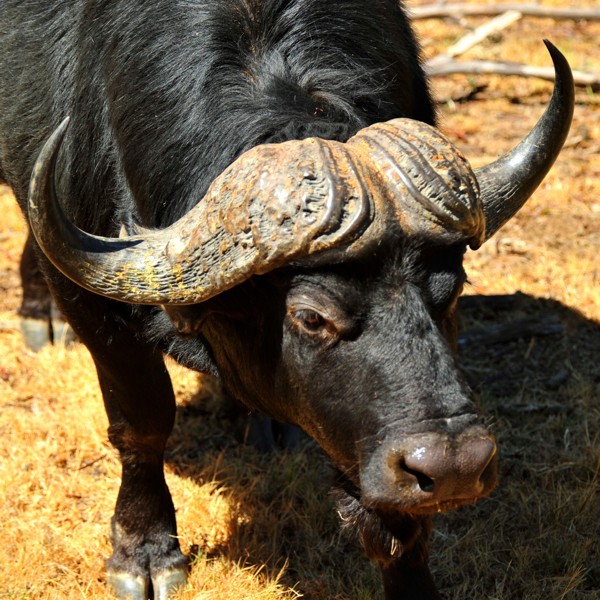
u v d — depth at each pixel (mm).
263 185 3420
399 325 3484
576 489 5750
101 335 4797
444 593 5121
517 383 6848
